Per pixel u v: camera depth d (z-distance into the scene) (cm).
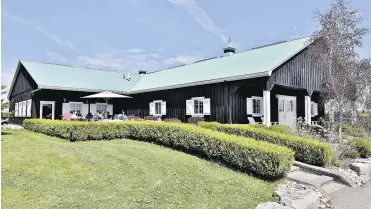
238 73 1313
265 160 613
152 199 483
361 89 1355
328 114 1667
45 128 1248
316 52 1351
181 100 1647
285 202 489
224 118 1373
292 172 705
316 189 598
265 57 1444
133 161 684
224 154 695
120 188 524
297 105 1756
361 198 589
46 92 1834
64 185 532
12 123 2314
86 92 1991
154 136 921
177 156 743
